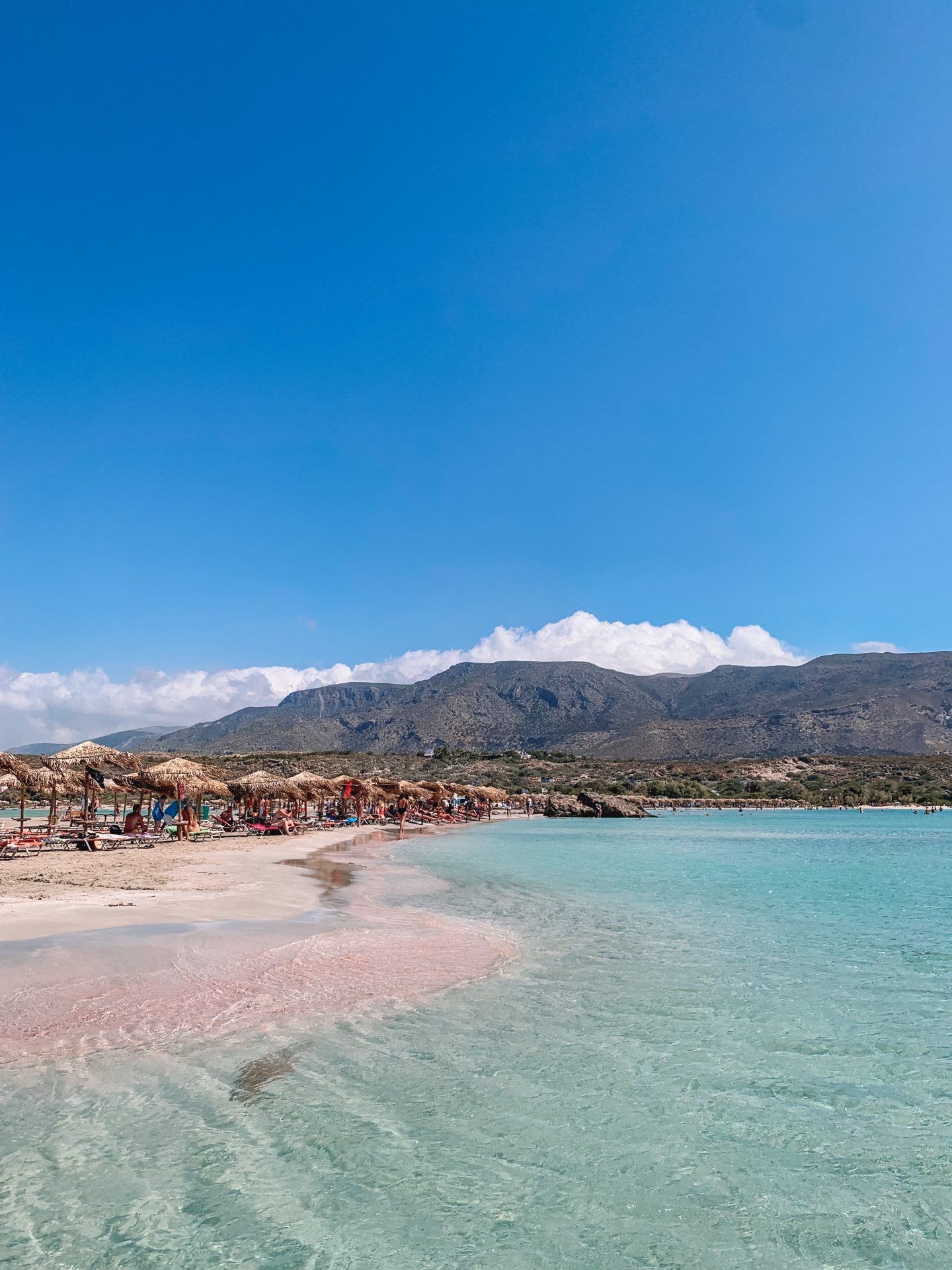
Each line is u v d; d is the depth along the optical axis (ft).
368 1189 17.78
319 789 154.51
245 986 33.37
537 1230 16.48
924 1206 17.72
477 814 238.27
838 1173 19.13
